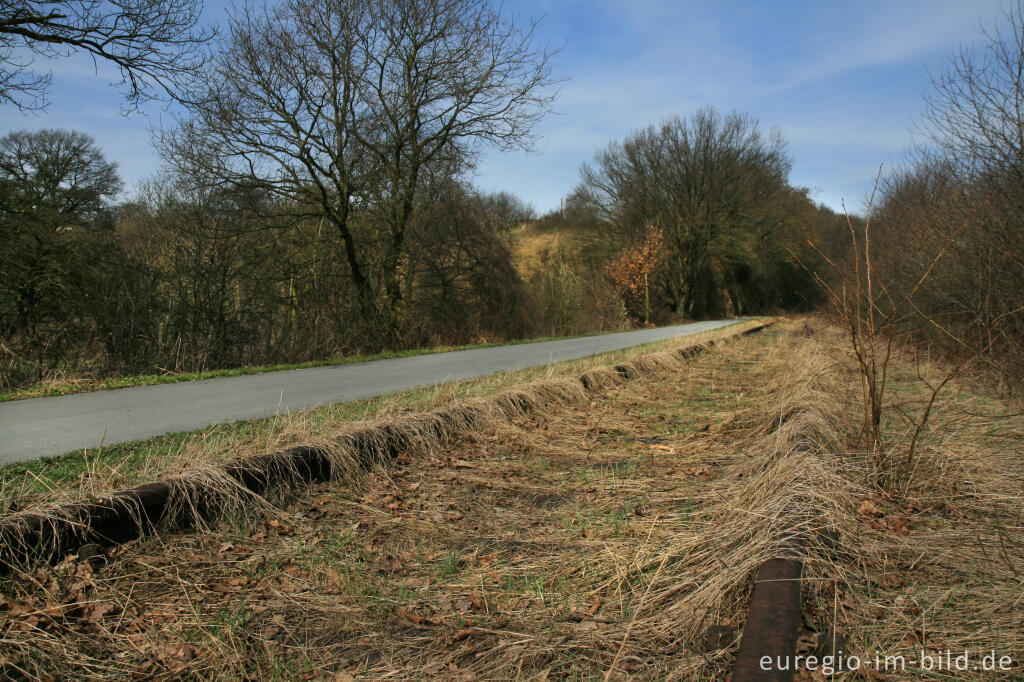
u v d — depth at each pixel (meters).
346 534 3.88
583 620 2.88
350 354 16.38
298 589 3.20
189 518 3.81
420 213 20.97
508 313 23.72
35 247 17.05
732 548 3.22
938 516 3.85
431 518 4.21
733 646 2.47
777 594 2.52
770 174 48.09
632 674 2.45
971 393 7.53
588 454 5.90
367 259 19.66
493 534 3.99
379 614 2.98
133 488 3.69
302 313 16.45
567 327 28.86
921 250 10.98
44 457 4.73
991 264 8.72
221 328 13.99
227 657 2.59
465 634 2.79
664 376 11.30
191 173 15.23
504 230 24.53
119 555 3.36
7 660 2.42
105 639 2.67
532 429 6.79
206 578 3.25
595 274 42.59
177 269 14.04
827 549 3.03
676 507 4.29
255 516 4.04
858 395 6.88
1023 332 8.11
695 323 39.72
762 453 5.10
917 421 6.00
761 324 31.17
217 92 15.55
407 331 19.80
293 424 5.56
